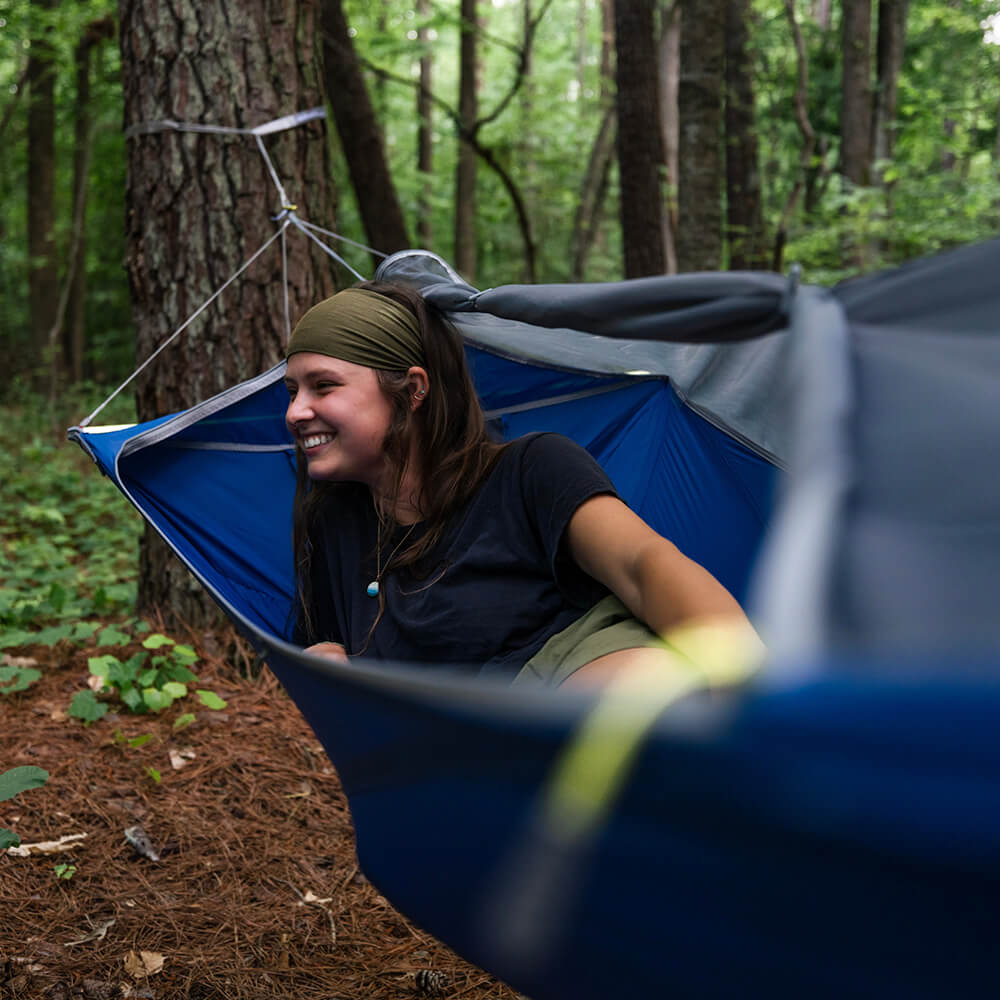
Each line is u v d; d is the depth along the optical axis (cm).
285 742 355
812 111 1798
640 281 146
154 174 401
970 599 76
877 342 113
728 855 85
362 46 1230
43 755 328
